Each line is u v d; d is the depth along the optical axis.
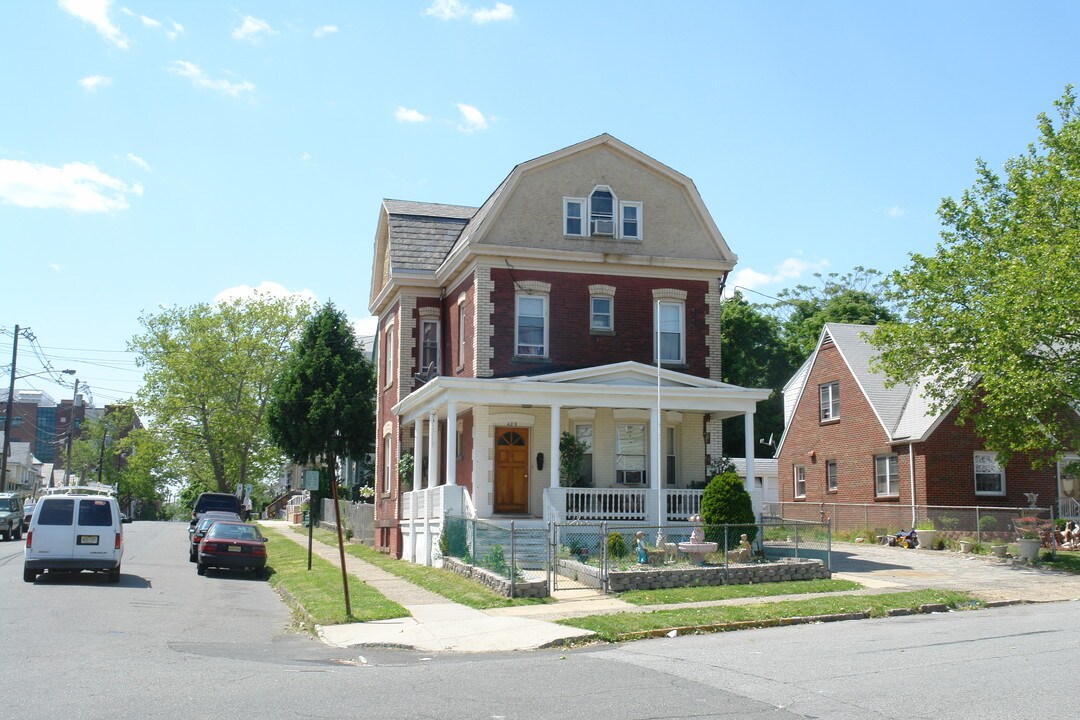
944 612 17.44
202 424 64.56
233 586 24.72
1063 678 10.56
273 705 9.54
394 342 33.62
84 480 90.06
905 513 31.92
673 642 14.22
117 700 9.73
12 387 51.56
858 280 69.62
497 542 21.94
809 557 23.41
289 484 83.62
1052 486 33.06
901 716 8.88
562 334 27.42
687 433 27.56
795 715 8.99
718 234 28.86
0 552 32.66
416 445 29.12
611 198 28.44
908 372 27.03
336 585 22.03
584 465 26.81
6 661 12.00
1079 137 26.52
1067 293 23.19
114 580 23.62
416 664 12.54
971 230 27.56
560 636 14.43
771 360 57.75
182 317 64.69
